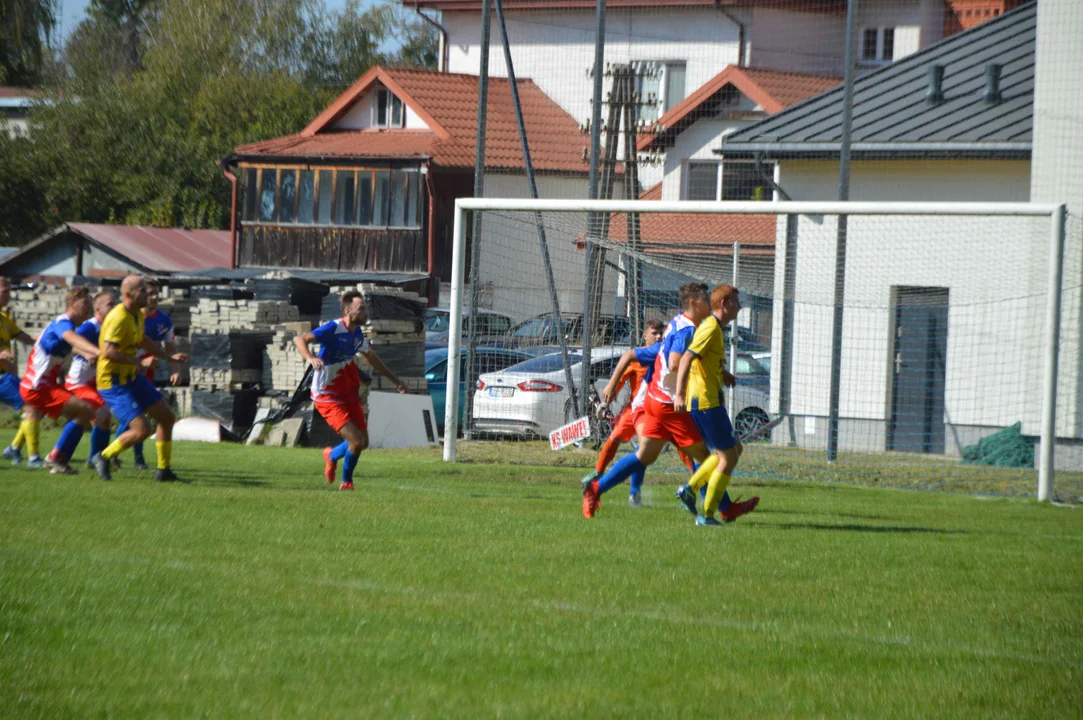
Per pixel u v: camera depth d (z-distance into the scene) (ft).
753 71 282.56
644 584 59.00
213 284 245.24
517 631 48.83
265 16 520.42
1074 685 42.73
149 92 478.18
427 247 323.37
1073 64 141.38
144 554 63.10
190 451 137.39
